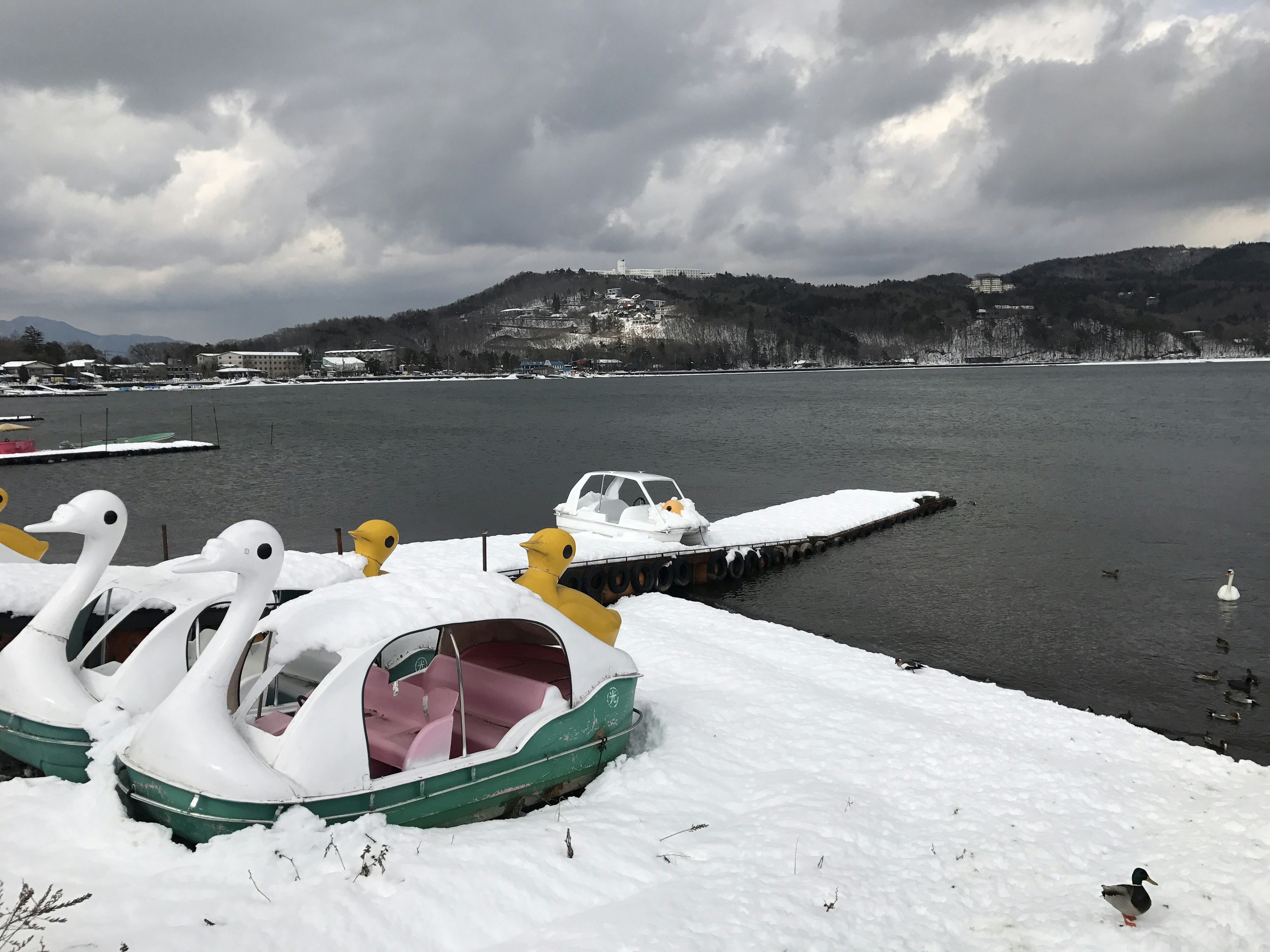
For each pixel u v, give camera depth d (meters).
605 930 4.61
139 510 30.53
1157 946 4.79
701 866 5.60
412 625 5.78
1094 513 28.61
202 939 4.07
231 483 38.06
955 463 44.28
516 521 29.41
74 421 82.12
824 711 8.99
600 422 78.69
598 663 6.90
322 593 5.94
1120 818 7.05
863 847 6.08
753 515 25.80
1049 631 15.73
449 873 4.93
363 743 5.41
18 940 3.92
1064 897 5.55
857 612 17.02
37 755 6.10
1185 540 24.27
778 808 6.60
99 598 7.44
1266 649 14.66
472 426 75.12
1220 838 6.47
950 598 18.11
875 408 95.44
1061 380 168.88
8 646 6.56
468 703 7.18
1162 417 72.69
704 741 7.96
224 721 5.27
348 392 171.75
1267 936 4.98
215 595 6.75
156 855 4.96
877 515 26.31
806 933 4.84
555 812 6.29
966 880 5.77
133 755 5.32
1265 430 59.91
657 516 19.25
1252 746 10.77
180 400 135.00
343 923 4.35
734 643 12.19
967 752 8.13
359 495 34.69
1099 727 9.44
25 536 9.75
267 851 4.81
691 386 180.75
